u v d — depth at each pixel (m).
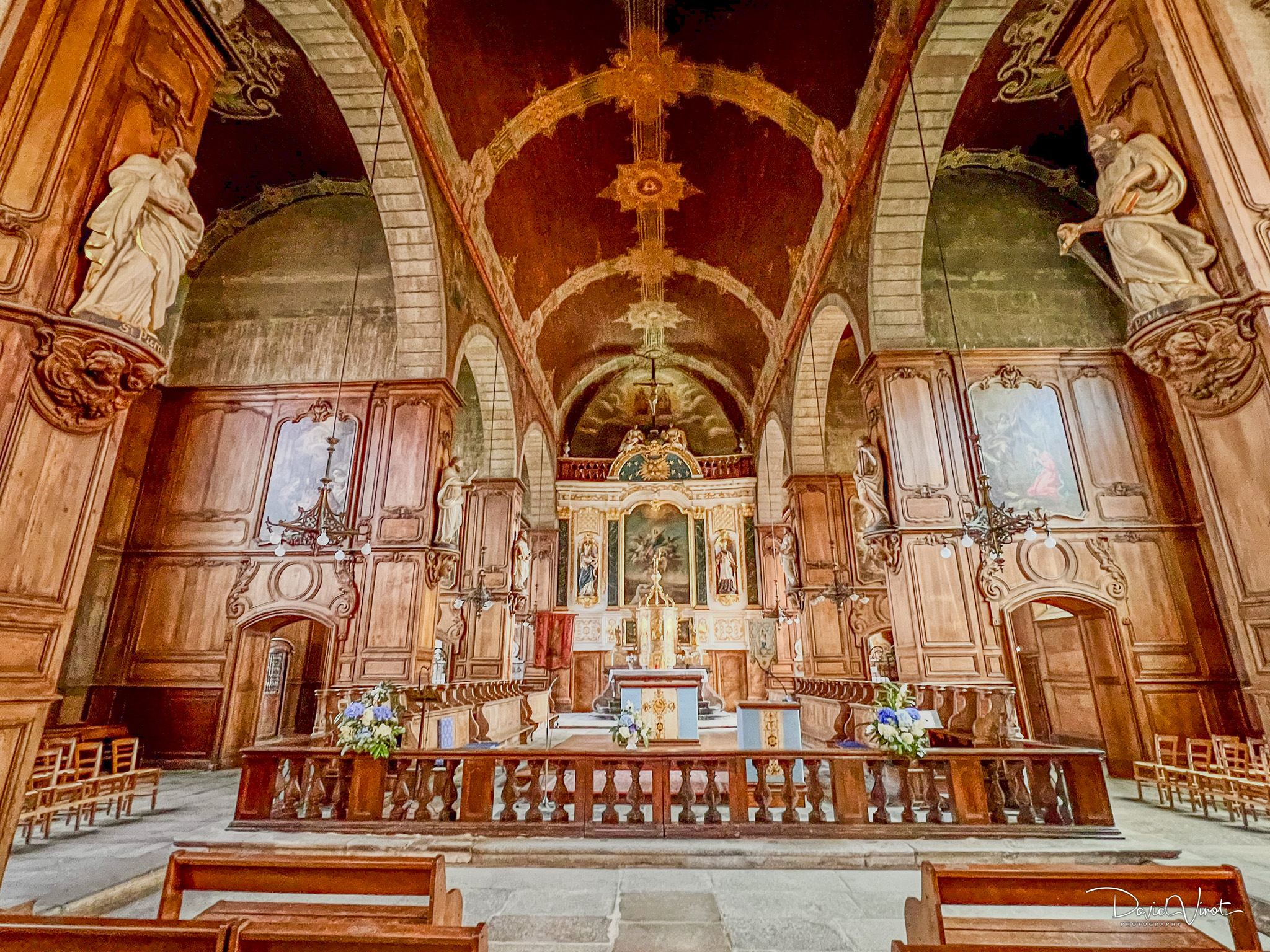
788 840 5.32
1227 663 9.82
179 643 10.91
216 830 5.79
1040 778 5.61
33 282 3.49
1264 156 3.79
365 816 5.66
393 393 10.56
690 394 23.66
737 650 20.36
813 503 15.29
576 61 10.68
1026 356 11.43
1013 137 11.15
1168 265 3.86
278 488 11.62
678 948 3.65
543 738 13.76
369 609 9.73
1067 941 2.59
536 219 14.08
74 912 4.05
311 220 12.95
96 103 3.86
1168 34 4.06
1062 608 11.02
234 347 12.43
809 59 9.86
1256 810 7.20
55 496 3.60
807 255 13.09
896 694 5.85
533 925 3.96
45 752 6.78
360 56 7.88
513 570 15.52
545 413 19.53
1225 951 2.40
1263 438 3.52
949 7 7.34
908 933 2.95
